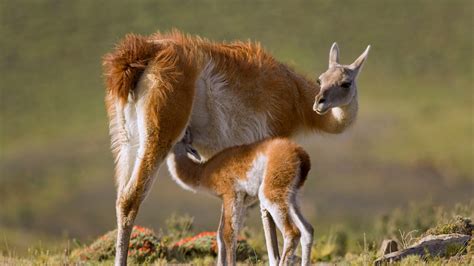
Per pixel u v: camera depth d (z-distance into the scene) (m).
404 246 41.78
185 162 38.34
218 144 39.59
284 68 41.88
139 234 46.88
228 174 36.69
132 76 37.38
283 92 40.78
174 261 46.31
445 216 49.44
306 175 35.69
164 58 37.22
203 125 39.31
